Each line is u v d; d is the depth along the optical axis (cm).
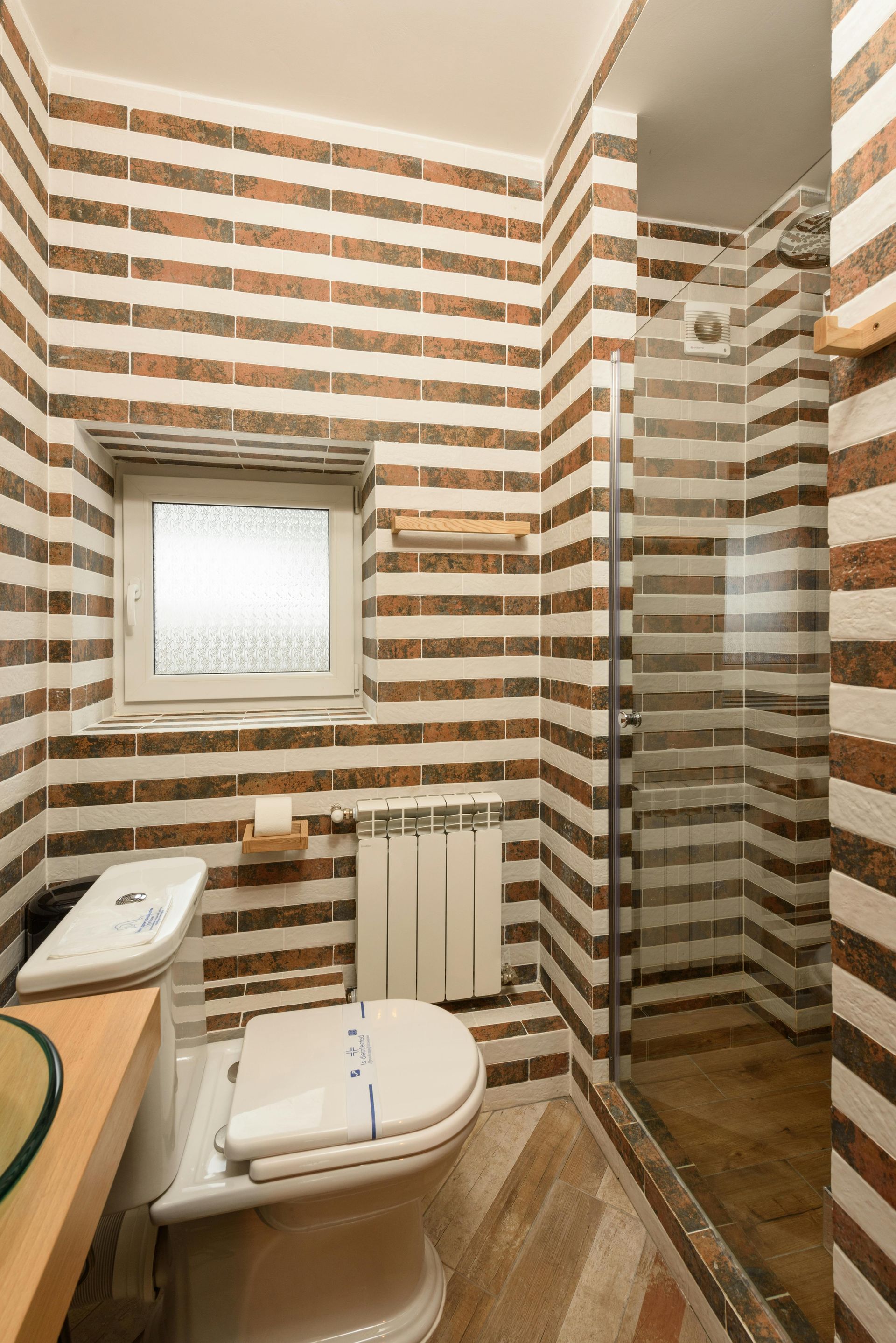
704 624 132
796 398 111
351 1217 98
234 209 163
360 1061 108
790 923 116
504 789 187
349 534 202
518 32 143
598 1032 153
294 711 197
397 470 176
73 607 155
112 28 141
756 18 125
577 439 160
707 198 185
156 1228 102
